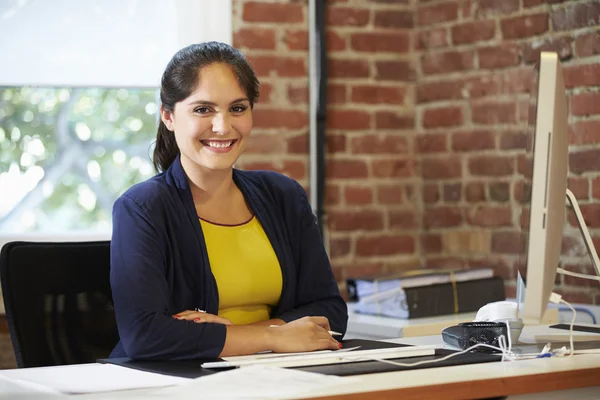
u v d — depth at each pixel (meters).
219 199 2.34
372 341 2.20
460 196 3.88
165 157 2.44
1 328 3.42
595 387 1.82
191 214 2.26
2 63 3.54
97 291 2.35
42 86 3.60
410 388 1.57
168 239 2.21
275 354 1.99
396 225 4.02
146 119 3.80
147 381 1.71
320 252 2.47
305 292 2.44
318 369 1.75
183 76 2.22
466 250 3.87
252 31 3.78
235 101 2.22
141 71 3.70
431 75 3.96
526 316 1.80
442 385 1.60
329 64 3.92
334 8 3.91
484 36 3.77
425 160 4.00
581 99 3.47
